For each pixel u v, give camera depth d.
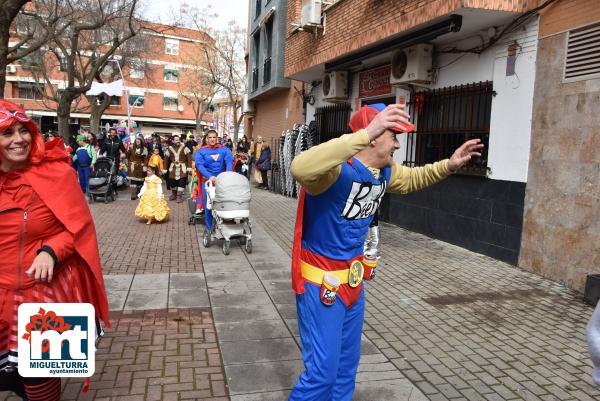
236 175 7.91
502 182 7.39
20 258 2.60
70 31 21.30
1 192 2.55
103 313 2.89
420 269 6.95
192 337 4.46
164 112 50.62
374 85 11.19
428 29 7.94
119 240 8.69
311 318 2.63
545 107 6.61
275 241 8.88
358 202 2.57
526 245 6.93
